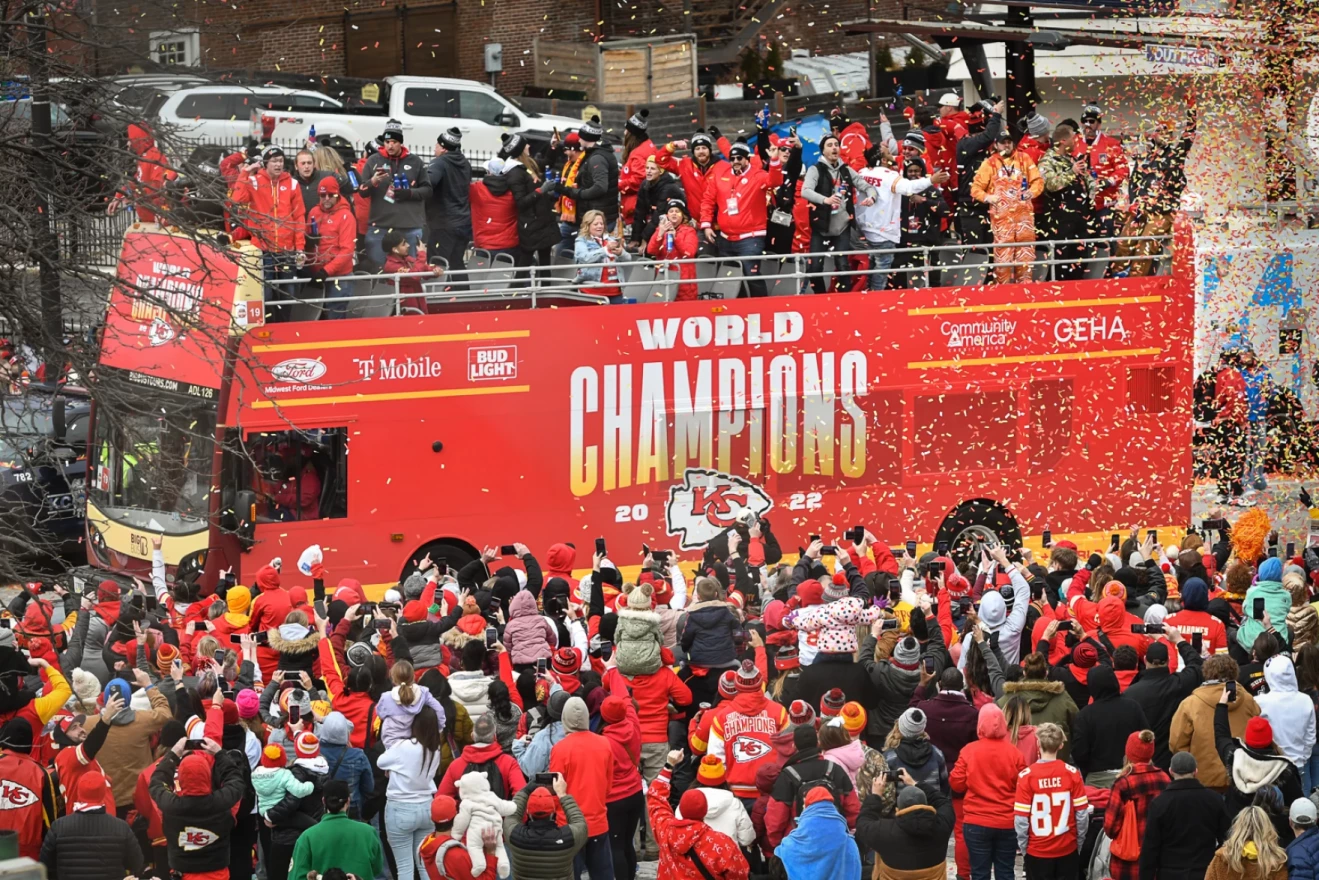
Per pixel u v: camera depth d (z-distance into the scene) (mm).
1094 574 49562
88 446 63594
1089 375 70500
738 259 66438
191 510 61250
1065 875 35562
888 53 107938
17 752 35812
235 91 85438
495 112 99125
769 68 112188
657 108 103688
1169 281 71438
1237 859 32219
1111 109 90062
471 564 56719
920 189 69312
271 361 61812
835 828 32000
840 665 40281
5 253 41188
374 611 47219
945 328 68812
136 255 56938
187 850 33938
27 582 42406
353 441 63062
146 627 46875
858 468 68250
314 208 63812
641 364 65875
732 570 56719
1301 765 39406
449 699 38875
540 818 33875
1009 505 69938
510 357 64500
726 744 37031
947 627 50125
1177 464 71875
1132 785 34781
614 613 45312
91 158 44062
